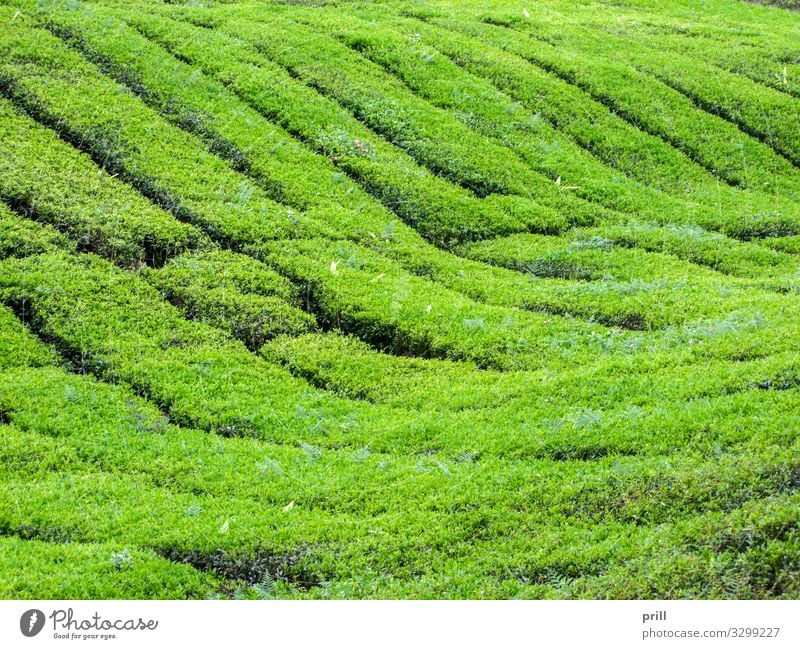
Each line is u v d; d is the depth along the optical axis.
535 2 46.91
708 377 20.94
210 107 32.81
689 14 47.66
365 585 16.42
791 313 23.81
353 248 28.00
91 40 34.59
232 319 24.73
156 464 19.69
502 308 25.94
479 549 17.14
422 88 36.34
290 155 31.61
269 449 20.38
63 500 18.27
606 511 17.53
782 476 17.20
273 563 17.12
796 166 36.09
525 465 19.19
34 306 23.84
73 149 29.61
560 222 30.80
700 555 15.98
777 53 42.69
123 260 26.05
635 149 35.44
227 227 27.66
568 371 22.58
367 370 23.53
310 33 38.84
